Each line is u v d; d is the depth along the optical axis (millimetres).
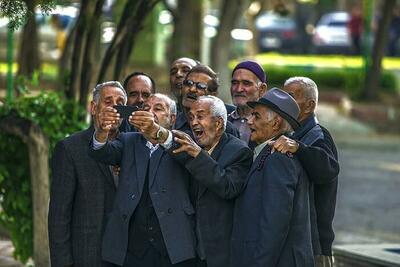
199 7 37938
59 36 50688
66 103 16391
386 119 43469
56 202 11523
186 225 11102
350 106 44094
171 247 11008
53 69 45562
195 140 11336
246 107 13117
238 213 10930
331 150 11711
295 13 63344
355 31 55969
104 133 11047
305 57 60312
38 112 16172
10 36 23859
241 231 10820
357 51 56219
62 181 11523
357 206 25969
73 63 16984
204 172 10773
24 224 16203
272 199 10539
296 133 11773
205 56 40594
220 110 11180
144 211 11141
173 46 38000
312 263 10805
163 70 49031
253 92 13109
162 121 11398
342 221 24016
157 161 11234
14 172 16016
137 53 52062
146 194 11172
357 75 46531
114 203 11273
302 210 10812
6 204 16141
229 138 11344
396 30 58219
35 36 27641
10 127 15445
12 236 16391
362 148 38281
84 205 11523
